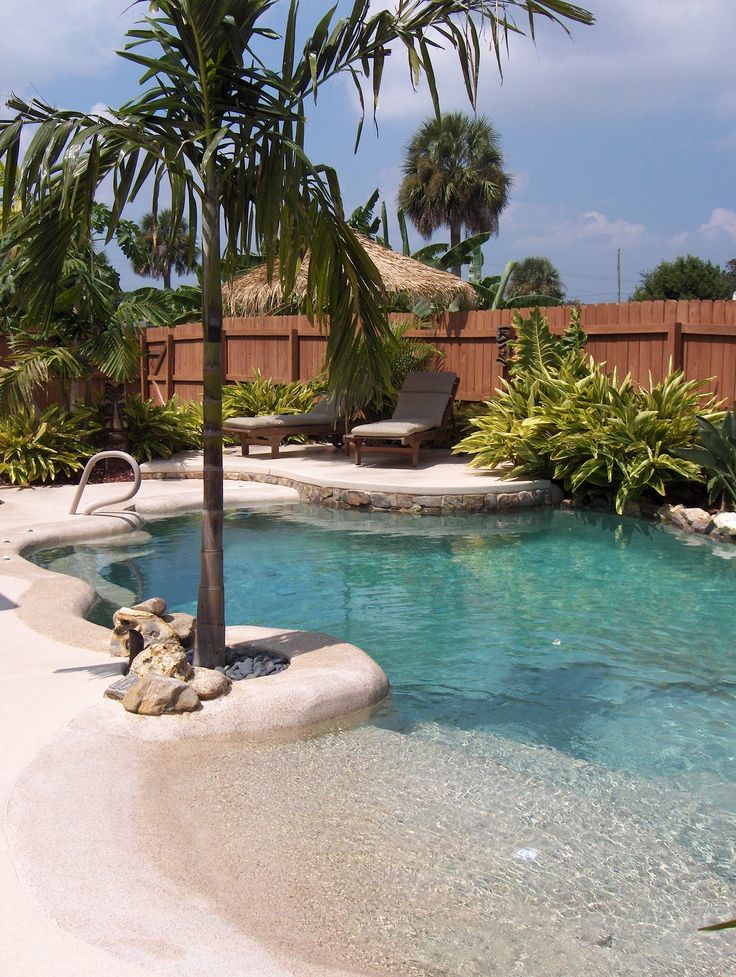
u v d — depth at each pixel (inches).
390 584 288.2
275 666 191.2
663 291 1750.7
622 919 106.7
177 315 1063.0
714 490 375.9
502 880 114.1
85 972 90.4
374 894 109.0
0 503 406.0
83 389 537.6
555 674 208.7
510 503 412.5
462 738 166.7
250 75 169.0
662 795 144.9
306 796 135.8
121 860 113.1
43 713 158.9
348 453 544.4
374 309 200.1
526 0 169.2
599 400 423.2
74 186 167.8
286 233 191.5
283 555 327.3
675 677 207.5
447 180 1513.3
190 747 150.5
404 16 174.9
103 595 272.4
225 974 91.4
